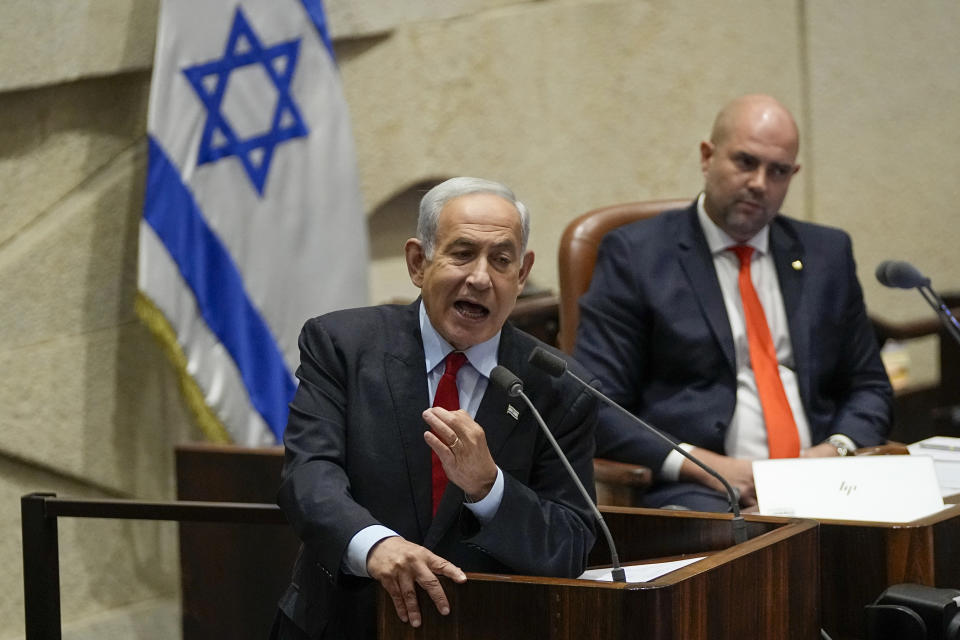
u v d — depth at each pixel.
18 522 14.66
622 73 19.44
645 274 12.48
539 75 18.62
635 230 12.78
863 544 8.49
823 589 8.65
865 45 21.95
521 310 15.76
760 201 12.21
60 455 14.72
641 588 6.58
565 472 8.30
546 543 7.69
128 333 15.22
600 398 8.05
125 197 15.02
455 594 7.02
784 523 8.05
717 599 7.00
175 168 13.87
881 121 22.30
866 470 9.61
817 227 13.14
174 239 13.87
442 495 8.13
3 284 14.15
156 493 15.64
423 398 8.28
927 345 23.06
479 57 18.02
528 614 6.83
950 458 11.24
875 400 12.84
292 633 8.30
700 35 20.17
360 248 15.19
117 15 14.59
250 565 13.08
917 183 22.83
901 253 22.77
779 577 7.54
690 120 20.22
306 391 8.35
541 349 8.14
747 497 11.45
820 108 21.61
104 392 15.05
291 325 14.73
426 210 8.25
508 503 7.62
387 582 7.15
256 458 12.41
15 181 14.23
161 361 15.58
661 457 11.88
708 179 12.58
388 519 8.12
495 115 18.27
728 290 12.65
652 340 12.46
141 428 15.44
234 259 14.28
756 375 12.36
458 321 8.08
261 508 9.77
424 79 17.52
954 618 7.82
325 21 14.97
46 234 14.45
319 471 7.93
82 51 14.34
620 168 19.58
